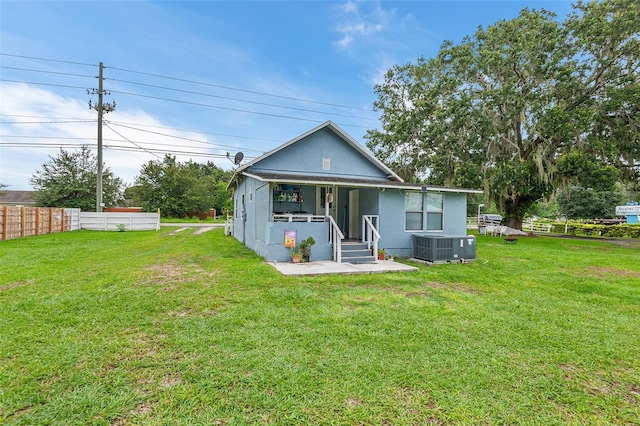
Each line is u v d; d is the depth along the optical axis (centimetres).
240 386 259
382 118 2230
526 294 565
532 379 280
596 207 3019
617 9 1477
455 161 1738
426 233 1053
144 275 639
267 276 649
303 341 344
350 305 477
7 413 221
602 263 925
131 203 3234
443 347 338
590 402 250
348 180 999
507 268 830
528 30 1645
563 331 391
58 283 566
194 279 615
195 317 411
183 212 3312
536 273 767
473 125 1642
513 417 229
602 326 411
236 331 368
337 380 270
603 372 296
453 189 1068
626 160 1531
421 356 316
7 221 1232
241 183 1366
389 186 958
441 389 261
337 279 647
